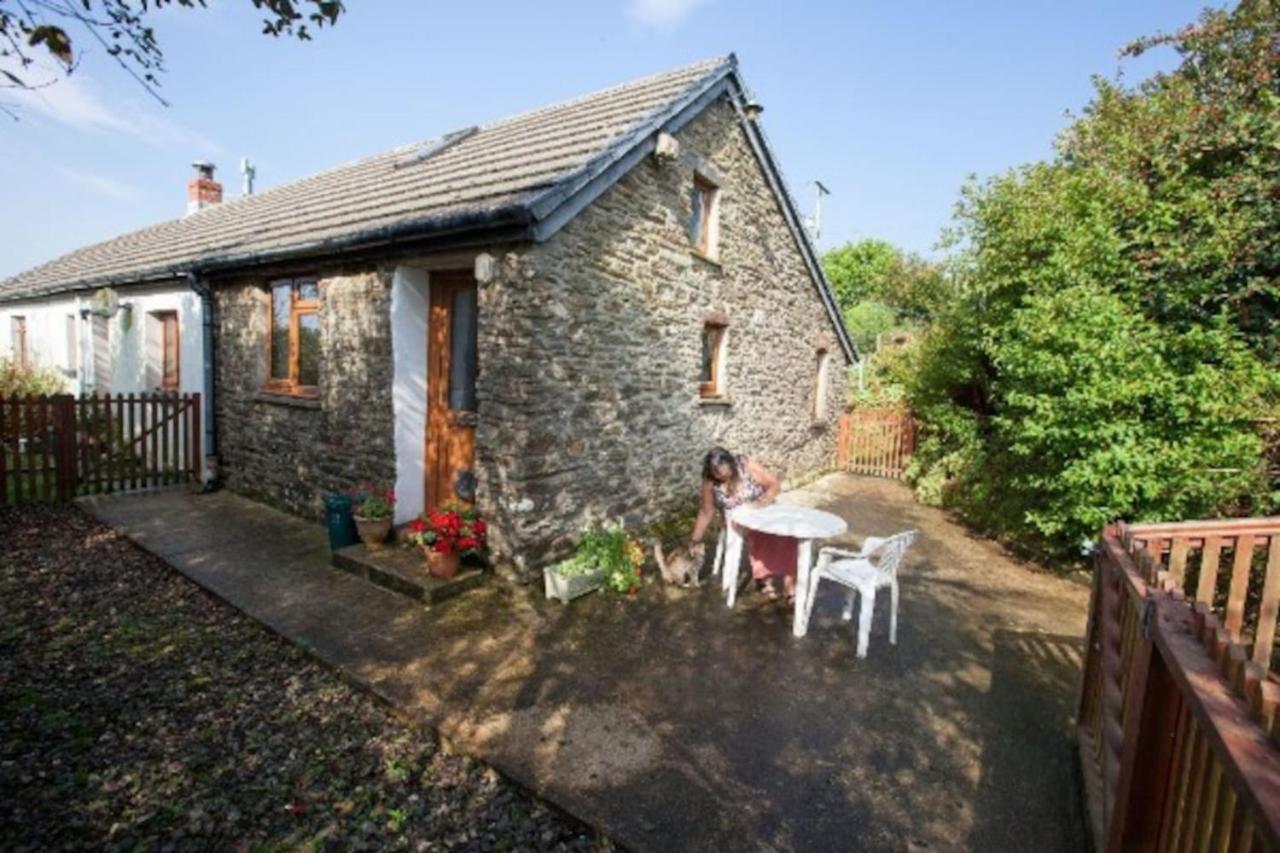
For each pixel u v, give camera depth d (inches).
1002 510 317.7
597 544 223.5
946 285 535.8
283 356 314.5
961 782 124.8
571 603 206.8
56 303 505.4
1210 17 291.6
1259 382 213.5
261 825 107.7
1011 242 313.0
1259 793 43.8
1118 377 231.3
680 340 294.7
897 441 507.5
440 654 169.0
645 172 260.4
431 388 262.8
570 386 226.5
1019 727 145.9
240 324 325.7
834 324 507.5
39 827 104.7
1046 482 260.1
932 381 447.5
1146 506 231.0
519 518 212.8
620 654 173.8
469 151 317.4
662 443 287.0
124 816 108.3
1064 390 247.4
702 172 302.4
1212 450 217.5
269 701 146.8
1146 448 226.7
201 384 358.6
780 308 406.3
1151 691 81.5
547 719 140.3
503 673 160.4
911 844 107.4
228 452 340.8
